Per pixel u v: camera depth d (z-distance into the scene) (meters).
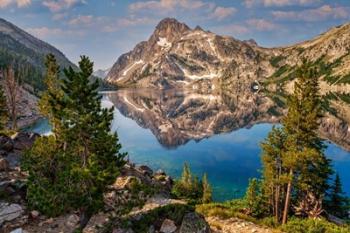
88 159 22.03
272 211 45.69
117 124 186.62
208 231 22.62
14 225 22.08
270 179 42.62
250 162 102.38
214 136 152.00
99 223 23.59
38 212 23.56
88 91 22.09
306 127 38.59
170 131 165.25
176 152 116.50
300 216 44.41
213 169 94.00
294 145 40.09
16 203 24.11
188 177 57.91
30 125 128.88
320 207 43.53
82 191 21.11
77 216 23.67
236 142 136.62
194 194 54.75
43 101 60.22
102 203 21.56
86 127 21.81
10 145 35.91
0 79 137.62
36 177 22.59
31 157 24.28
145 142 133.62
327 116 187.12
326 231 31.23
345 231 31.28
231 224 32.00
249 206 44.44
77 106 22.02
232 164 99.88
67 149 23.28
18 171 29.88
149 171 50.88
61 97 25.73
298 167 40.22
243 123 188.88
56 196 21.17
